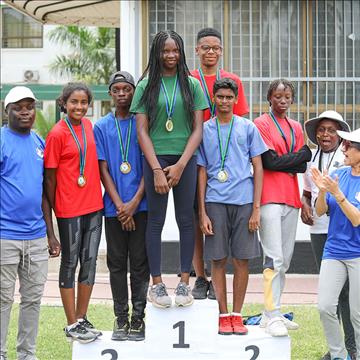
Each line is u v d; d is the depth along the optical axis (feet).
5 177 19.04
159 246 20.11
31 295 19.66
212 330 19.93
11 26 94.94
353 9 35.73
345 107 35.78
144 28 35.65
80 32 90.22
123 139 20.65
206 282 22.20
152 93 19.67
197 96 20.06
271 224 21.34
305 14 35.76
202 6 35.70
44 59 94.38
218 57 22.52
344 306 21.24
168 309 19.90
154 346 19.94
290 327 22.62
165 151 19.75
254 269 35.99
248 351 20.15
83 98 20.11
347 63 35.76
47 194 20.25
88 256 20.45
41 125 78.84
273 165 21.25
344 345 20.45
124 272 20.95
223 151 20.48
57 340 23.91
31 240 19.27
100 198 20.59
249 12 35.78
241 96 22.50
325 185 19.07
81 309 20.79
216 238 20.49
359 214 18.94
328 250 19.99
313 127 22.24
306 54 35.76
